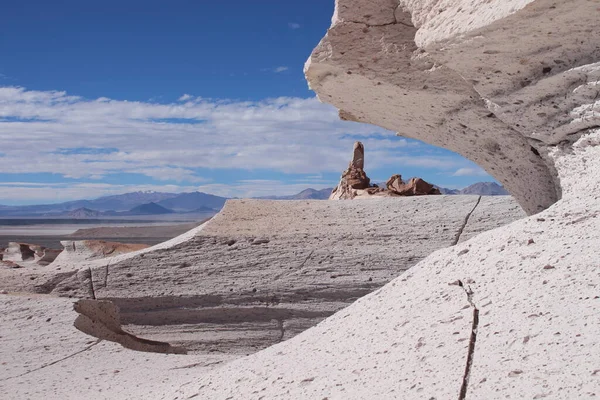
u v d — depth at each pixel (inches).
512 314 101.3
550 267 109.3
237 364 144.1
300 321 348.8
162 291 364.8
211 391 131.7
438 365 97.1
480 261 125.8
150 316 360.5
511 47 132.3
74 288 371.6
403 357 105.4
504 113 150.9
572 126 136.9
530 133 150.5
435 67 162.2
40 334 259.4
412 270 143.6
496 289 111.9
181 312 359.6
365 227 383.6
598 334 86.4
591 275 101.7
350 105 192.5
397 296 133.5
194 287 365.1
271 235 385.7
